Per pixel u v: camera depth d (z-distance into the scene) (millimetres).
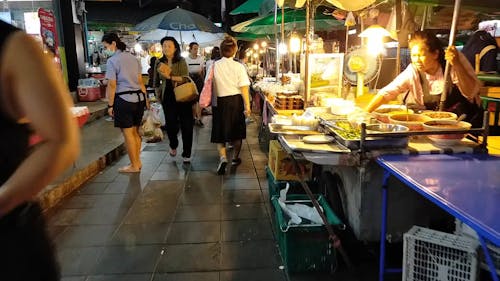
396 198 2994
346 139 2785
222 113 5586
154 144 7523
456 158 2578
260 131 7773
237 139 5762
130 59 5340
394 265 3111
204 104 5539
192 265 3238
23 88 1068
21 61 1074
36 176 1047
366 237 3055
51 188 4488
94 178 5484
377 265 3168
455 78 3125
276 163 4113
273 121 3895
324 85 4801
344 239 3189
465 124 2795
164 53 5930
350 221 3260
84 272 3143
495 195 1881
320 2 5402
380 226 3033
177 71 5969
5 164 1137
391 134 2705
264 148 7188
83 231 3865
